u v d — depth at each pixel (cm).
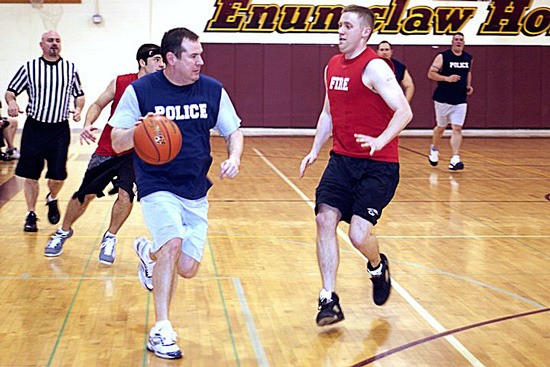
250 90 2241
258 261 778
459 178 1408
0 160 1598
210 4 2209
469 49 2262
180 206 518
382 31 2236
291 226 961
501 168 1556
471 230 945
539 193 1244
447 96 1498
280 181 1354
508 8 2248
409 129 2275
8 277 704
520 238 902
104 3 2192
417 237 900
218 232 920
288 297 653
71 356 505
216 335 553
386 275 599
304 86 2250
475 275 732
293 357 509
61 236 788
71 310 608
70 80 877
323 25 2233
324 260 559
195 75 505
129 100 512
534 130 2306
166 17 2211
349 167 569
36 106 868
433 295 662
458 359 508
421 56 2247
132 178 737
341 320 558
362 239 554
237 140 527
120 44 2209
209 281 699
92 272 727
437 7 2236
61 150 883
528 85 2284
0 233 895
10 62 2184
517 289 684
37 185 905
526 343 541
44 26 2183
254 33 2225
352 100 560
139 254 573
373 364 497
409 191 1248
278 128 2261
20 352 511
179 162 512
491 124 2291
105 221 977
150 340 511
